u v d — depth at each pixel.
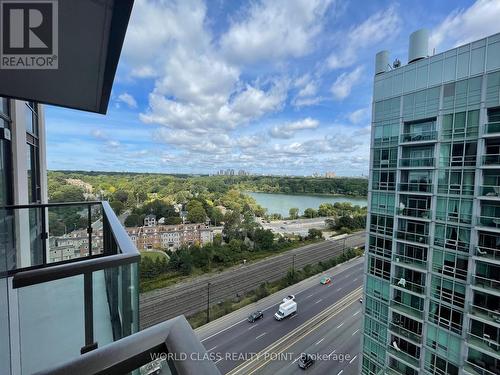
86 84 2.01
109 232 1.69
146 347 0.65
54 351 1.37
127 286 1.15
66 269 0.99
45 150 5.64
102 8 1.20
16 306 1.64
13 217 2.27
